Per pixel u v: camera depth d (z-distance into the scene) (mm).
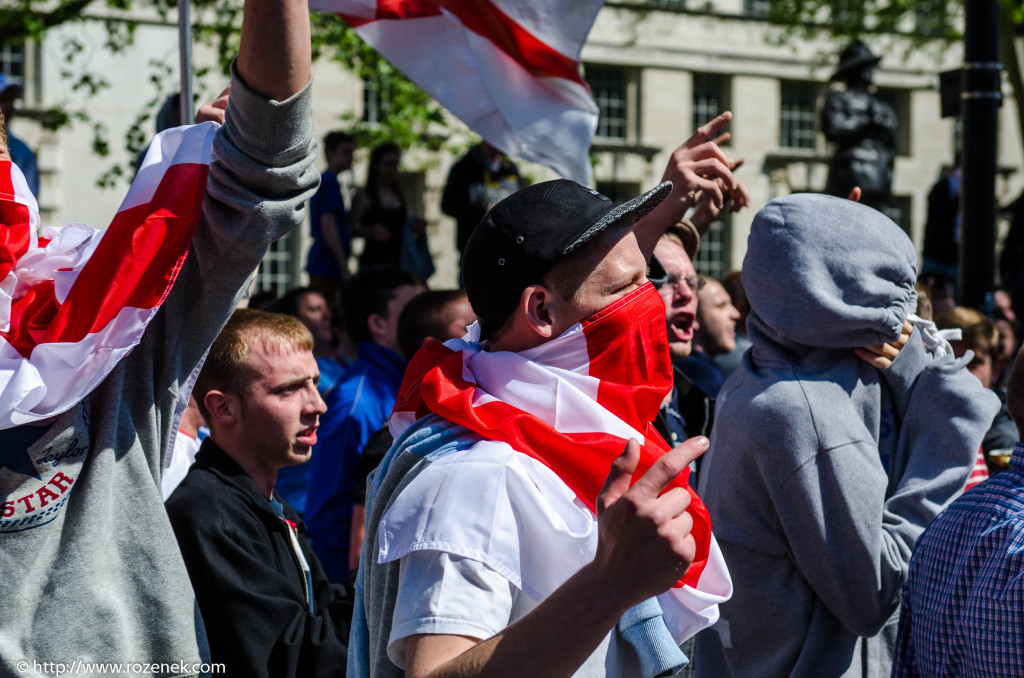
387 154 9258
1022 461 2174
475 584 1398
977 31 5266
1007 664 1996
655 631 1604
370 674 1532
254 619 2312
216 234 1728
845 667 2520
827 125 11430
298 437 2713
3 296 1611
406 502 1483
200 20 11516
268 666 2293
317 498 3887
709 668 2615
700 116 21906
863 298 2482
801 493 2432
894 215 22984
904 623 2354
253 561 2383
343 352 5891
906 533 2520
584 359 1627
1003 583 2020
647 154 21297
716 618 1704
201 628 1771
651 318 1657
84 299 1634
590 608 1280
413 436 1622
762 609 2521
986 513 2133
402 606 1401
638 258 1673
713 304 5191
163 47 16891
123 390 1733
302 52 1619
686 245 3297
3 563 1578
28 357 1608
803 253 2521
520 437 1533
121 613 1646
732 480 2557
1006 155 22312
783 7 14961
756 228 2623
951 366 2639
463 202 8656
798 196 2650
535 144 3641
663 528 1272
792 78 22328
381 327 4609
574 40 3623
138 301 1637
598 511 1324
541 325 1625
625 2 21000
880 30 14656
